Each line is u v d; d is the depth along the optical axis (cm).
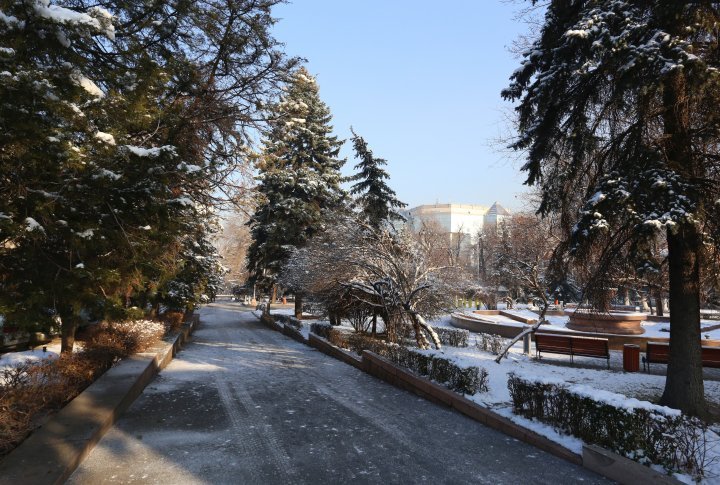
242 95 1005
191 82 894
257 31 913
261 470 531
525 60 882
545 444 605
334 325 2245
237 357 1562
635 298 4172
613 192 718
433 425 724
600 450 537
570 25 832
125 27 816
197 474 517
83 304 612
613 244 812
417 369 1020
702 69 634
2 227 500
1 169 530
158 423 720
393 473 526
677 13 668
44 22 509
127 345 1216
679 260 791
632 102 777
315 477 513
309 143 3191
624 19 707
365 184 2889
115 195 621
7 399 623
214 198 1001
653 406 533
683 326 786
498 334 2252
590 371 1211
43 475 460
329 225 2058
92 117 587
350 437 658
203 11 854
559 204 947
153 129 823
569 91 855
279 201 3008
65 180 564
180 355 1595
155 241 707
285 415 778
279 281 2941
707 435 632
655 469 493
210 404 852
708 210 702
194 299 2377
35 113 500
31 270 597
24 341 1300
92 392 804
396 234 1905
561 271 920
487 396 838
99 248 626
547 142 890
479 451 602
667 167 711
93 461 550
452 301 1870
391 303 1577
